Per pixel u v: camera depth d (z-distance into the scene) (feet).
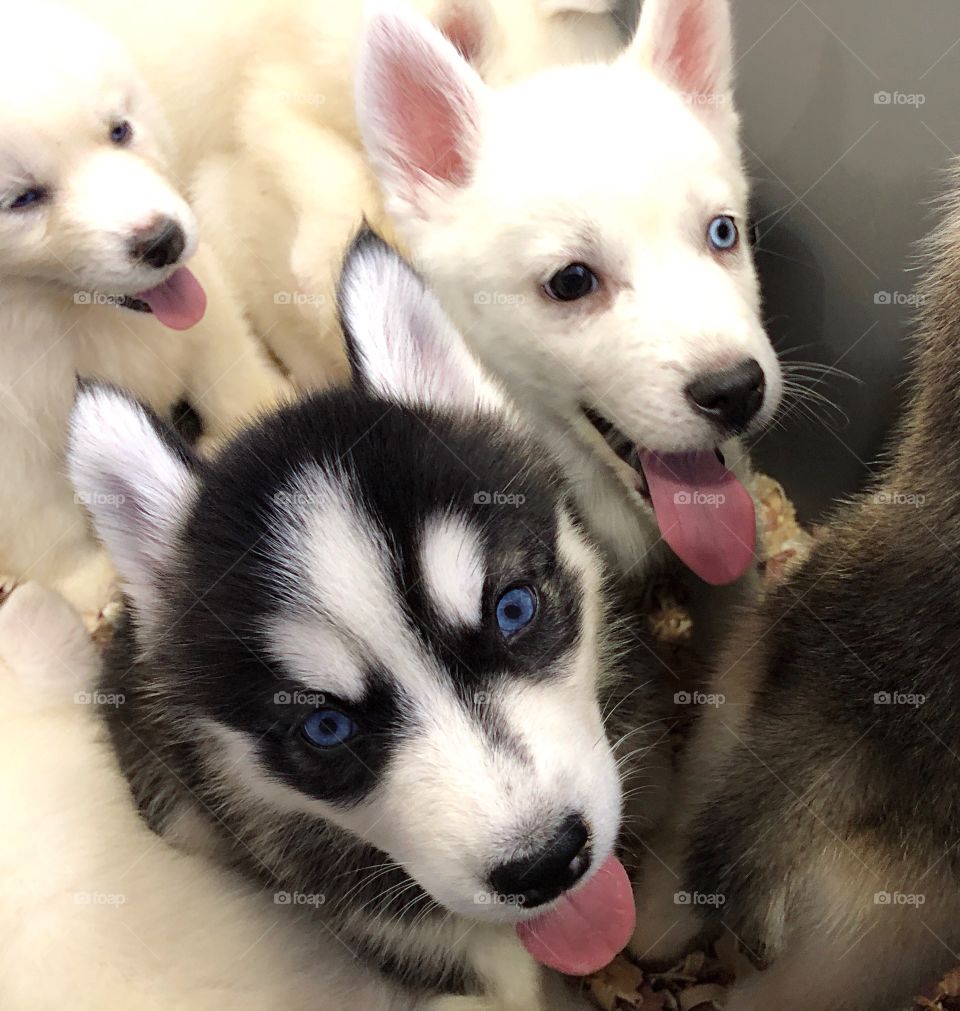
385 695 0.72
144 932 0.86
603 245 0.91
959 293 0.81
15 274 1.09
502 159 0.96
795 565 1.01
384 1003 0.93
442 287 1.01
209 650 0.77
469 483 0.77
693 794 0.98
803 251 1.10
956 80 0.86
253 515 0.75
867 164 0.98
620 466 1.01
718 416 0.89
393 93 0.98
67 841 0.90
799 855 0.87
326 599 0.72
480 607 0.74
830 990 0.89
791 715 0.88
